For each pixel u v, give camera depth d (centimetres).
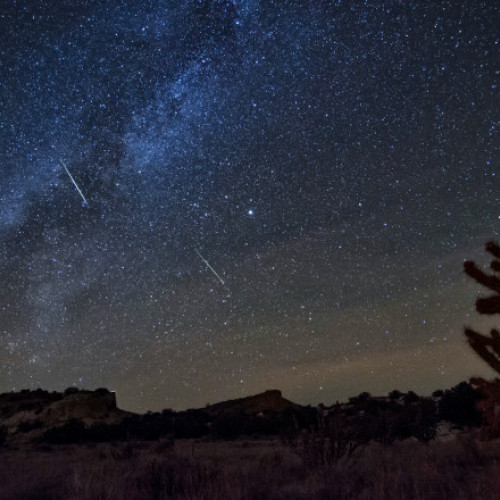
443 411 2722
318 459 1023
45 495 836
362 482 811
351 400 4194
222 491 680
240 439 3491
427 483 723
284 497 690
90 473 980
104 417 5294
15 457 2145
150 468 871
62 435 3850
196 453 1695
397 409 2664
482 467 896
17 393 6075
